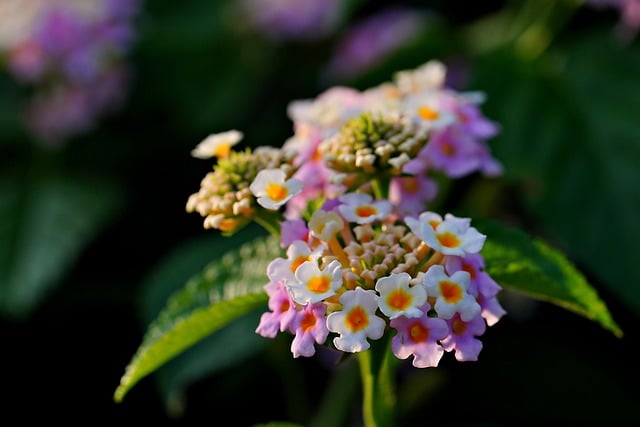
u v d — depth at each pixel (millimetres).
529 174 348
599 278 337
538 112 363
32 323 394
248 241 349
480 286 247
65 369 385
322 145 264
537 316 374
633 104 361
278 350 362
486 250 266
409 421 365
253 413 378
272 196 254
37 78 441
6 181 437
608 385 363
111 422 376
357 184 266
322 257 246
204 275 274
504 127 360
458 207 367
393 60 402
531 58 381
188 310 272
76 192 424
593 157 350
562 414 363
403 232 250
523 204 346
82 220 412
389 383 270
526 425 364
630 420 359
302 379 372
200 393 377
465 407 366
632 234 339
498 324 372
